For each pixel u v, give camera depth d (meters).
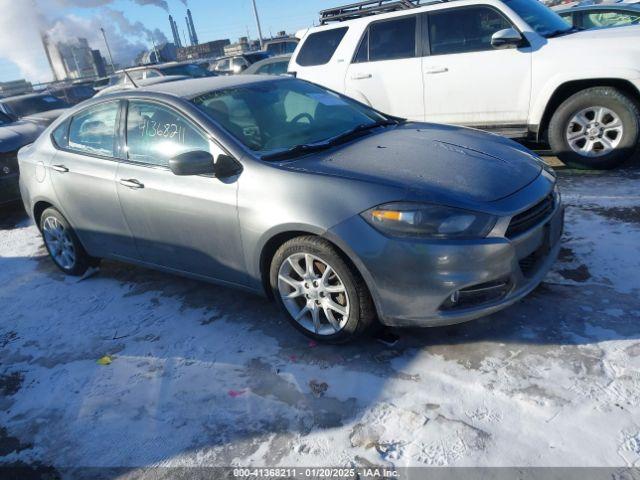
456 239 2.64
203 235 3.44
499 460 2.22
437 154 3.17
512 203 2.76
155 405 2.89
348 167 3.02
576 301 3.21
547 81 5.40
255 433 2.58
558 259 3.73
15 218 7.05
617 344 2.79
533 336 2.96
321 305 3.08
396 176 2.88
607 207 4.50
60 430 2.82
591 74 5.16
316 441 2.47
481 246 2.63
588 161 5.44
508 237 2.71
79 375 3.27
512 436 2.33
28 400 3.12
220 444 2.55
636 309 3.05
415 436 2.41
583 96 5.26
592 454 2.18
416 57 6.20
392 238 2.69
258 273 3.27
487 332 3.05
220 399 2.86
